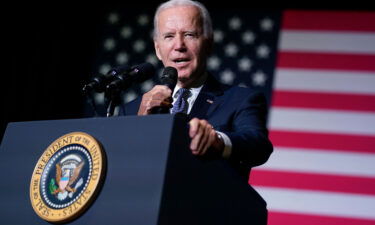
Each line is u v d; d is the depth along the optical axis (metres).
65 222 3.29
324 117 11.41
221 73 12.01
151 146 3.22
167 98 3.75
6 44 11.51
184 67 4.93
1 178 3.70
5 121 11.20
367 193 10.81
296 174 11.09
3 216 3.56
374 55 11.72
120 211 3.16
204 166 3.40
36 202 3.42
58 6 12.03
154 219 3.05
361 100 11.45
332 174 11.01
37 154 3.64
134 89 12.05
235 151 3.64
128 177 3.21
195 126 3.25
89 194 3.24
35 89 11.49
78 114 11.61
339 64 11.74
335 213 10.77
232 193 3.63
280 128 11.43
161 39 5.03
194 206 3.29
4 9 11.62
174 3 5.07
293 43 12.03
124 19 12.55
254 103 4.69
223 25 12.30
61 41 11.90
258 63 11.99
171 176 3.15
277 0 12.30
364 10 12.02
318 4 12.18
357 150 11.10
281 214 10.89
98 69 12.20
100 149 3.33
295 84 11.73
